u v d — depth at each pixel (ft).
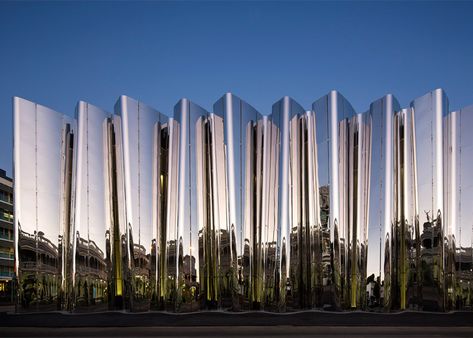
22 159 67.15
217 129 74.08
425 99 69.00
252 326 53.26
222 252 70.38
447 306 64.13
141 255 68.90
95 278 67.67
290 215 71.56
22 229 65.82
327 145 71.67
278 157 74.69
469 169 67.00
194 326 53.36
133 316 61.46
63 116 72.64
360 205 70.28
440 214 64.95
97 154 71.10
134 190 69.62
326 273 69.10
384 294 65.36
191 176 71.82
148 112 73.46
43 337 45.73
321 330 50.08
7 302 128.47
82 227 67.36
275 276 69.26
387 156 68.18
